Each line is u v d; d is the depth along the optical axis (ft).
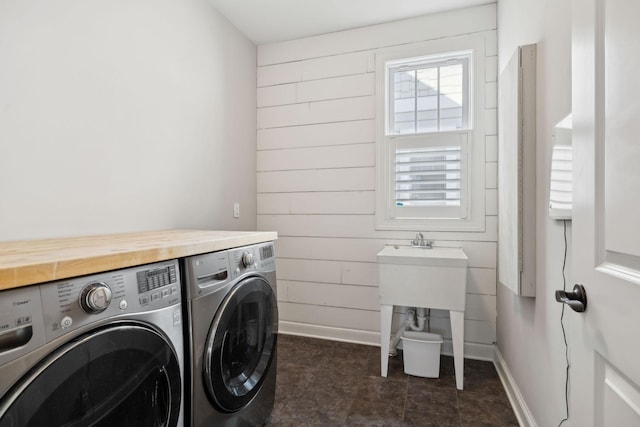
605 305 2.23
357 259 8.82
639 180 1.86
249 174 9.35
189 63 7.08
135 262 3.03
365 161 8.72
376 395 6.30
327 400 6.12
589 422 2.48
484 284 7.82
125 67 5.60
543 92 4.60
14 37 4.09
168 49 6.52
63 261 2.41
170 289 3.46
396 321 8.51
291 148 9.39
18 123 4.15
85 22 4.94
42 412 2.26
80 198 4.89
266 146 9.62
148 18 6.06
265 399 5.21
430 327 8.19
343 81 8.89
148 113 6.07
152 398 3.22
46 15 4.43
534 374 4.94
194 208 7.21
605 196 2.25
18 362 2.15
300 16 8.25
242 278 4.62
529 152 4.94
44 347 2.29
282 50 9.45
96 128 5.12
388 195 8.53
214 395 3.94
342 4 7.78
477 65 7.80
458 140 8.01
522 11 5.57
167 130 6.49
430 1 7.65
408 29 8.32
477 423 5.48
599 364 2.36
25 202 4.22
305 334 9.29
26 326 2.20
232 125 8.57
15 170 4.12
